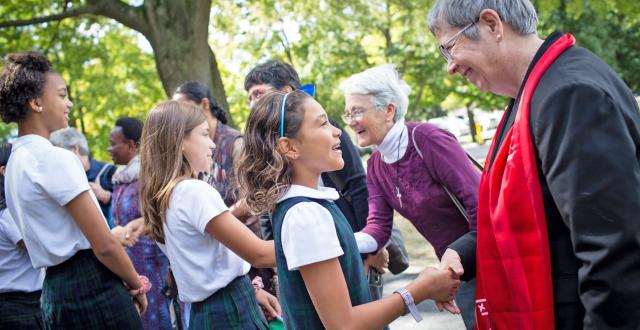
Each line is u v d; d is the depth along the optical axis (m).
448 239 2.86
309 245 1.83
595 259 1.50
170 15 11.17
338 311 1.84
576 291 1.70
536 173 1.69
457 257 2.22
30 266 3.14
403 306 1.97
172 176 2.47
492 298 1.88
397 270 3.56
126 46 17.36
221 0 15.27
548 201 1.70
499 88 1.99
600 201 1.49
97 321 2.65
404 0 16.66
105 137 18.97
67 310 2.63
